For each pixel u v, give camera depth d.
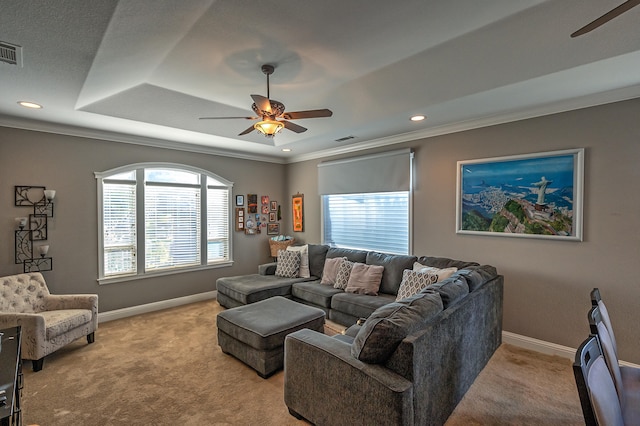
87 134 3.80
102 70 2.30
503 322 3.25
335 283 4.01
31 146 3.47
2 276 3.29
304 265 4.66
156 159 4.41
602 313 1.63
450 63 2.38
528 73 2.29
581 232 2.76
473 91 2.62
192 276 4.79
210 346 3.17
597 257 2.70
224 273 5.18
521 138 3.11
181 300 4.65
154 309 4.38
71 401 2.25
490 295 2.66
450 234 3.67
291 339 2.05
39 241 3.51
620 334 2.60
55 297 3.22
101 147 3.94
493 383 2.42
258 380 2.53
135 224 4.24
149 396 2.31
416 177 4.00
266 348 2.53
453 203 3.64
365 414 1.63
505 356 2.87
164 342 3.27
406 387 1.52
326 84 2.88
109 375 2.60
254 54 2.33
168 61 2.45
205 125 3.86
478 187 3.41
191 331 3.57
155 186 4.44
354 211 4.91
